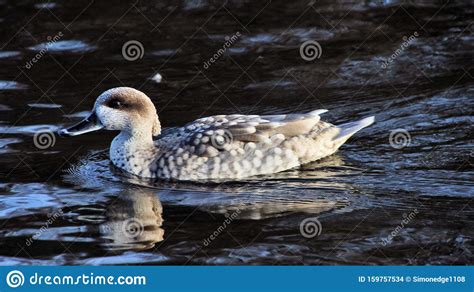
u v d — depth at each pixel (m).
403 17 22.00
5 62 19.97
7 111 17.61
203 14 22.42
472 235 12.62
